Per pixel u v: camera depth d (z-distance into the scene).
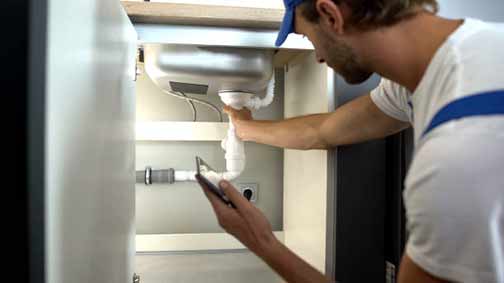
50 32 0.36
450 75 0.46
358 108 0.80
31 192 0.33
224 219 0.70
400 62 0.54
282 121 0.99
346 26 0.55
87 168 0.50
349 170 0.87
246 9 0.82
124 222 0.77
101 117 0.56
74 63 0.43
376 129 0.81
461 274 0.42
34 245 0.34
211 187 0.73
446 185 0.41
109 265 0.64
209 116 1.39
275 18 0.82
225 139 1.21
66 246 0.42
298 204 1.19
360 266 0.88
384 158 0.88
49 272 0.37
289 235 1.31
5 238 0.33
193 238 1.35
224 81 0.98
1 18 0.32
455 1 0.84
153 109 1.37
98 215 0.56
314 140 0.89
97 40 0.53
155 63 0.92
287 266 0.66
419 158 0.45
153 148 1.37
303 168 1.14
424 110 0.50
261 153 1.43
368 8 0.52
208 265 1.24
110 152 0.63
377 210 0.88
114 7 0.63
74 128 0.44
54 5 0.36
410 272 0.47
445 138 0.42
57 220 0.39
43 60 0.34
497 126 0.40
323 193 0.93
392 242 0.86
